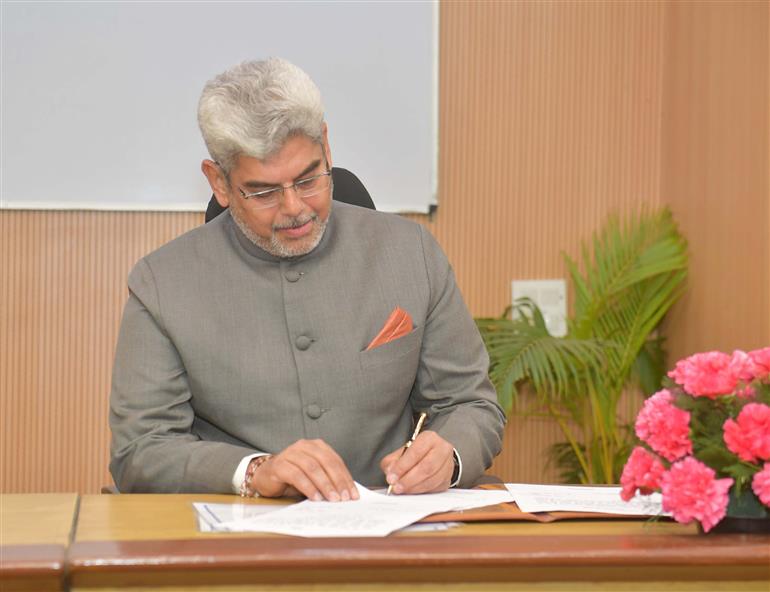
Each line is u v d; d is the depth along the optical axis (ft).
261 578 3.41
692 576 3.59
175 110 10.14
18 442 10.23
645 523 4.28
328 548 3.50
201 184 10.22
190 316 5.63
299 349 5.62
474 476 5.27
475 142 10.84
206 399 5.60
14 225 10.13
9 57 9.90
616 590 3.57
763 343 8.84
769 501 3.81
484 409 5.78
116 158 10.10
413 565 3.43
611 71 11.02
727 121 9.55
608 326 10.53
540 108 10.93
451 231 10.81
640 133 11.08
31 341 10.21
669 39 10.93
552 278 10.96
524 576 3.51
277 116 5.15
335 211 6.10
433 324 5.94
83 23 9.99
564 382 10.28
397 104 10.42
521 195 10.91
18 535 3.78
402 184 10.46
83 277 10.25
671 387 4.21
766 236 8.82
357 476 5.64
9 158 9.95
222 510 4.38
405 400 5.81
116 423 5.54
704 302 10.07
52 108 9.98
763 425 3.89
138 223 10.27
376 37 10.37
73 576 3.36
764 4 8.89
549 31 10.94
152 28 10.09
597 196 11.02
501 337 9.90
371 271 5.87
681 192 10.61
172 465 5.14
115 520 4.17
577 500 4.68
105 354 10.30
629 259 10.39
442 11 10.75
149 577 3.38
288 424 5.56
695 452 4.05
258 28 10.21
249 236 5.69
